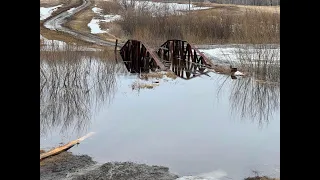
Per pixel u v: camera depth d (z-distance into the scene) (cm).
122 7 4134
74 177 513
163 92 1178
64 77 1222
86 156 606
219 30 2503
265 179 503
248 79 1303
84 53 1877
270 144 665
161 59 1766
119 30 3014
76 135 729
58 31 3064
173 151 626
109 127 779
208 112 916
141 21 2809
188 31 2498
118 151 625
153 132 740
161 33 2555
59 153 618
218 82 1310
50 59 1283
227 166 555
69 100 1000
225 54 1908
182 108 953
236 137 704
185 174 521
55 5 5094
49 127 782
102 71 1387
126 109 949
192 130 758
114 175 519
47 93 1057
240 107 948
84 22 3697
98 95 1093
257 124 802
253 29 1797
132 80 1377
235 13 3066
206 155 609
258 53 1421
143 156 604
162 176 516
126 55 1708
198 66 1586
